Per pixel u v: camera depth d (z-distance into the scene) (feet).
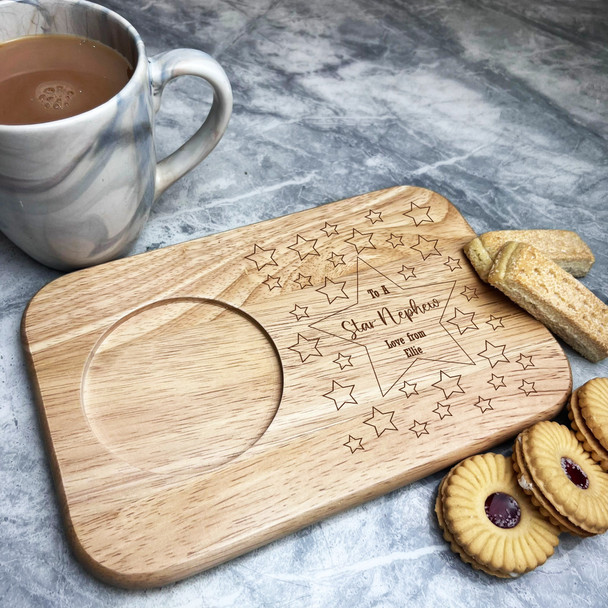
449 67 1.64
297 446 0.94
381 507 0.97
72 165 0.90
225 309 1.10
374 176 1.40
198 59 1.02
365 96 1.55
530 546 0.88
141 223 1.12
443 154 1.46
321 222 1.23
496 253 1.16
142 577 0.83
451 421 0.98
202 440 0.95
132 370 1.01
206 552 0.84
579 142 1.51
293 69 1.58
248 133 1.44
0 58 1.00
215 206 1.31
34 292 1.14
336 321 1.09
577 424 0.99
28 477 0.96
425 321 1.10
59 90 0.97
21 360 1.06
